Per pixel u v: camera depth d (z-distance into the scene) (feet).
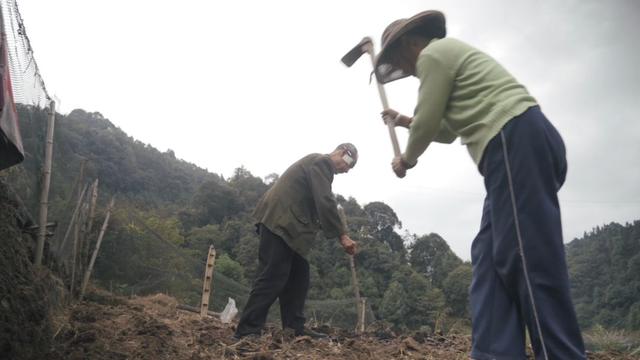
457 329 15.83
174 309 20.71
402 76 7.57
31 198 14.06
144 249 30.53
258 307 12.56
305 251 12.96
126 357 9.66
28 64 12.87
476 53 6.31
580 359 5.14
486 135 5.80
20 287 8.70
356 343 12.45
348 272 79.71
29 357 7.95
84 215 20.93
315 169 13.24
